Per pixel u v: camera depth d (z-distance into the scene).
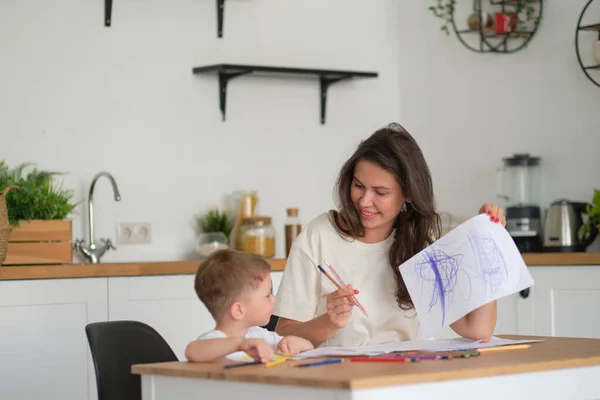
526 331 3.27
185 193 3.89
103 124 3.76
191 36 3.94
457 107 4.05
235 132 4.00
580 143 3.57
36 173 3.55
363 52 4.31
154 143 3.84
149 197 3.83
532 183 3.71
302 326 1.97
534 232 3.58
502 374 1.50
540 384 1.56
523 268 1.93
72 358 3.15
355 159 2.05
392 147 1.99
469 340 1.97
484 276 1.90
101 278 3.21
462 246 1.93
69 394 3.14
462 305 1.88
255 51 4.07
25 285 3.09
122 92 3.79
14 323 3.07
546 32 3.70
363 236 2.11
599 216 3.36
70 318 3.15
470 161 4.00
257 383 1.45
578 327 3.20
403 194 2.02
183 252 3.88
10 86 3.61
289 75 4.12
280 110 4.11
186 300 3.33
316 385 1.34
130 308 3.25
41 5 3.67
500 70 3.87
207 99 3.95
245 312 1.84
